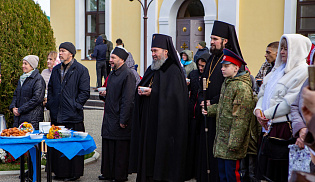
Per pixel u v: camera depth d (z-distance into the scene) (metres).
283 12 10.63
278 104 3.83
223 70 4.30
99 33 14.33
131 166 5.10
